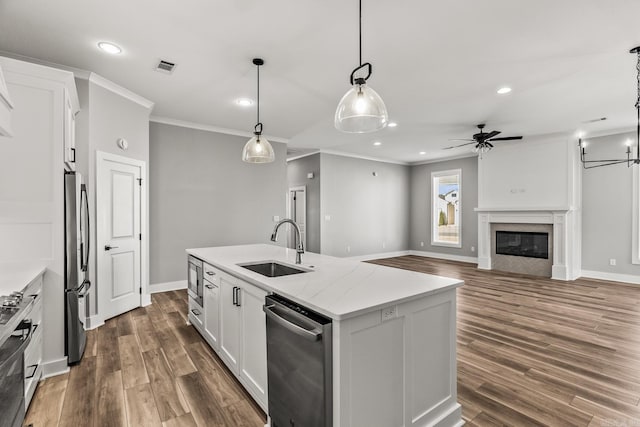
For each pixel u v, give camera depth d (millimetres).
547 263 6059
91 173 3328
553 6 2211
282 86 3629
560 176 5906
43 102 2346
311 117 4789
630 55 2912
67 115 2520
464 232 7887
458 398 2117
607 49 2803
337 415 1366
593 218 5848
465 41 2676
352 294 1629
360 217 8125
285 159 6188
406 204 9078
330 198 7582
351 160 7945
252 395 2039
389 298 1558
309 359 1460
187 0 2164
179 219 4914
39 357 2254
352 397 1405
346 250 7867
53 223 2381
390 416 1556
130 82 3516
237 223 5512
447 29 2498
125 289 3822
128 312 3842
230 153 5438
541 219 6051
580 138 5941
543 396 2135
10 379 1358
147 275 4160
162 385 2262
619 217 5578
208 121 4969
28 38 2631
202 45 2748
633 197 5438
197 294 3180
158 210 4730
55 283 2395
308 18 2361
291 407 1604
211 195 5223
